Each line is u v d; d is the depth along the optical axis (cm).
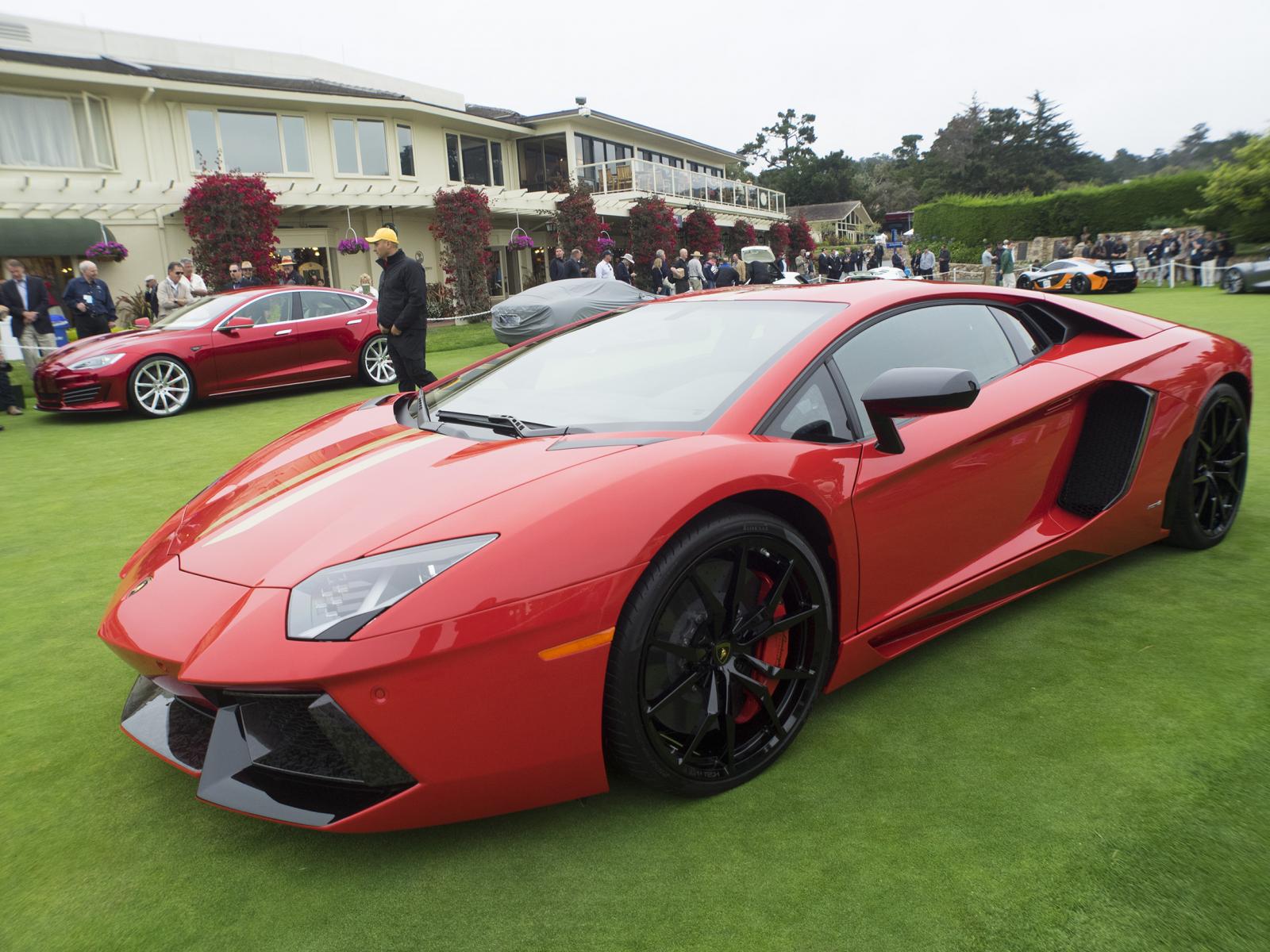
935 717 197
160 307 1045
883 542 197
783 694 184
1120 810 160
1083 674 213
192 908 147
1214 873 143
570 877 150
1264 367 697
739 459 170
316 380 857
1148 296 1852
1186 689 204
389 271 629
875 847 154
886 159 11294
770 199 3738
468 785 148
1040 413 234
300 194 1806
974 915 137
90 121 1603
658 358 223
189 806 178
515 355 263
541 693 147
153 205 1638
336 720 140
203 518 191
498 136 2438
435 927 140
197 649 146
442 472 175
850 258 3759
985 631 241
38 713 220
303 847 162
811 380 198
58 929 143
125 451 585
